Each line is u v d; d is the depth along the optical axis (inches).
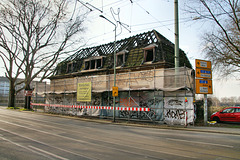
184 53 908.6
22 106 1561.3
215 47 804.6
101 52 1005.8
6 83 2517.2
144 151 260.7
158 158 227.1
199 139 361.4
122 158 225.6
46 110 1113.4
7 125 494.0
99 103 856.9
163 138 367.6
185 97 553.6
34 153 241.9
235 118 596.7
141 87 693.3
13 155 231.3
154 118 632.4
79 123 623.2
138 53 813.9
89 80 889.5
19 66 1211.2
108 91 762.8
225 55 784.9
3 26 1094.4
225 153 254.2
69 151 254.5
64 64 1190.9
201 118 707.4
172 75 591.5
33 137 345.4
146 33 890.1
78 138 347.9
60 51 1171.3
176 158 228.4
